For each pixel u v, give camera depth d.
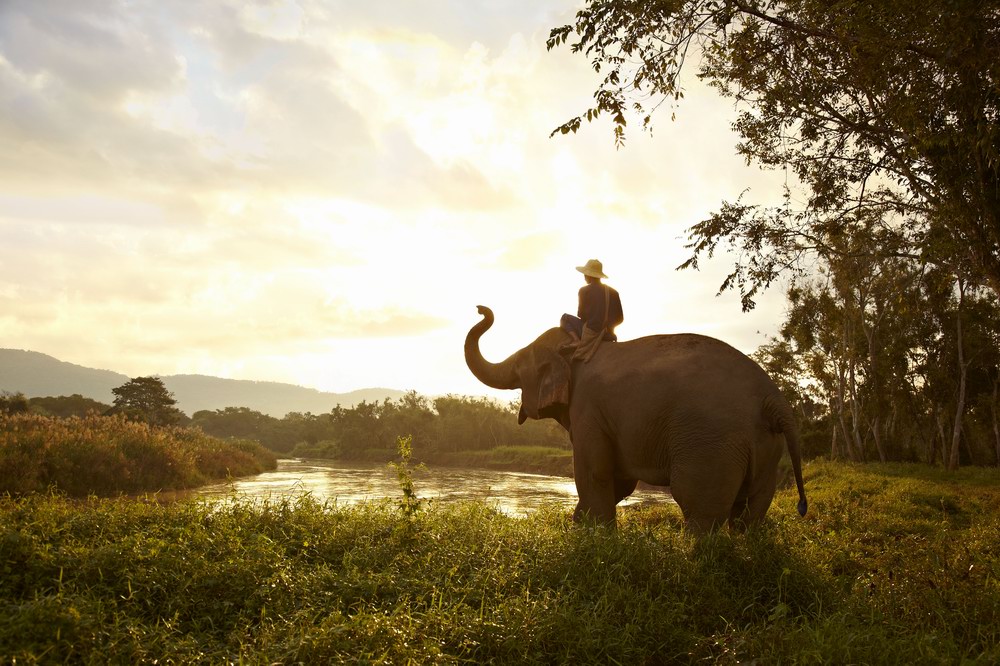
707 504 6.29
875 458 44.41
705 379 6.54
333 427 85.62
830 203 13.67
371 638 3.62
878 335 36.66
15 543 4.67
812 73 11.47
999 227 9.96
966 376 36.47
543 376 7.89
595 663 3.80
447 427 67.12
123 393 77.06
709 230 13.85
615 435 7.09
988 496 14.92
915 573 5.05
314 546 5.58
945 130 9.27
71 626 3.57
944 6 7.65
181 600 4.26
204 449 29.59
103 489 17.72
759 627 4.21
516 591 4.72
